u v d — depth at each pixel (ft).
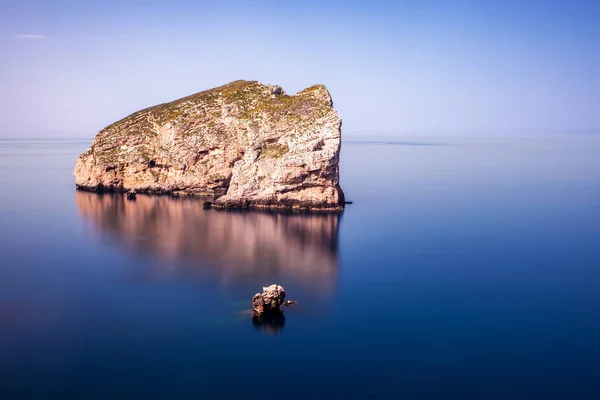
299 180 499.10
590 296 290.35
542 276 323.57
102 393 195.31
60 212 492.13
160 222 444.55
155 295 282.56
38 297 279.28
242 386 200.23
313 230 424.46
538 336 241.55
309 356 221.66
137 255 351.46
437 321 255.29
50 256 350.23
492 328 248.93
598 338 240.12
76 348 226.17
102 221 451.12
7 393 194.29
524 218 501.15
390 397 194.70
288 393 196.24
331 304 273.75
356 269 329.72
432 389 199.82
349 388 199.72
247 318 256.11
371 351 225.97
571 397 196.13
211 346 229.25
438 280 312.91
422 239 409.28
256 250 364.17
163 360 217.56
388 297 284.41
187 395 194.49
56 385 199.62
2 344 228.84
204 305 270.26
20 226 435.53
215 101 616.39
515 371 212.43
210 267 327.26
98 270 321.52
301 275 315.58
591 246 396.78
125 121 654.94
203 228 423.23
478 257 363.15
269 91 613.11
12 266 329.72
